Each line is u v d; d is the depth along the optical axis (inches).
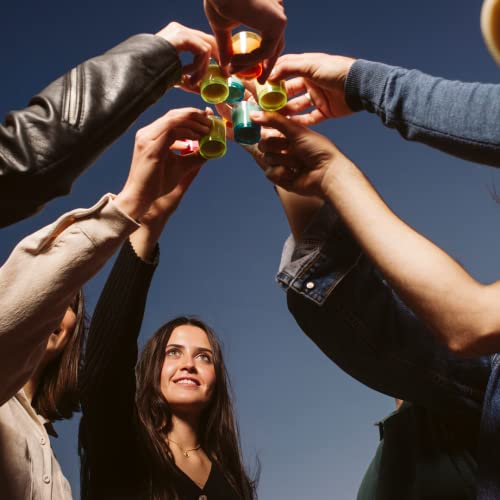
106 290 63.5
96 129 37.4
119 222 39.9
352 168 42.1
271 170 44.2
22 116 36.6
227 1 40.0
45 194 36.7
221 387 94.7
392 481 50.6
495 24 22.6
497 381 42.1
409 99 39.1
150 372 91.7
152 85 39.9
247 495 89.6
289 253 51.3
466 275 37.0
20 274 37.8
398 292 38.1
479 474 41.5
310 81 48.4
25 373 38.9
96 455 72.9
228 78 49.4
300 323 49.8
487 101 36.4
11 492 48.9
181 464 84.7
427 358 48.5
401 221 39.4
